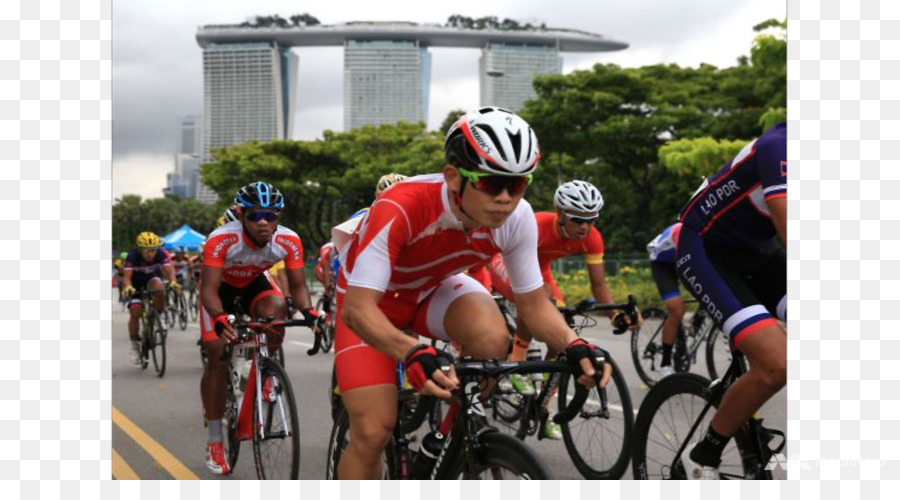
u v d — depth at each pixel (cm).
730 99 2756
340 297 281
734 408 274
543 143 3005
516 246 258
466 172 222
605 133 2767
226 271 466
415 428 272
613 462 400
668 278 623
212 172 4394
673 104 2834
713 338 650
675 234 594
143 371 852
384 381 265
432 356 216
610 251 3178
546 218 488
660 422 322
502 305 576
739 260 294
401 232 247
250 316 479
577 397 237
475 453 241
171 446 501
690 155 1911
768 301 302
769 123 1662
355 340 272
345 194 4312
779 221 261
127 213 8031
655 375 672
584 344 235
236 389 423
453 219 248
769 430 290
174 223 8012
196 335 1245
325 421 572
